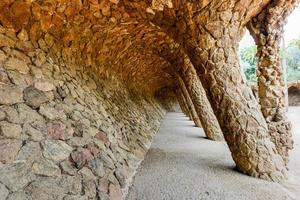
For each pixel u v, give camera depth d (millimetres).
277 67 5262
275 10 4797
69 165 3277
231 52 4570
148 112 12414
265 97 5293
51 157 3115
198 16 4199
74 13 4805
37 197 2566
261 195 3734
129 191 3898
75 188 3037
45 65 4285
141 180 4379
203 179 4398
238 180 4348
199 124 12344
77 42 5648
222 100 4652
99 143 4324
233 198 3623
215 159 5801
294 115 14078
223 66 4578
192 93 8711
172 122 14805
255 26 5184
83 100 4984
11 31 3768
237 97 4625
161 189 3955
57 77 4453
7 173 2512
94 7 4902
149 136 8383
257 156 4566
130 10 4910
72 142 3666
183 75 8766
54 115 3711
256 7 4648
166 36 7281
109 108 6324
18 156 2746
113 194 3482
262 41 5266
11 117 3004
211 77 4637
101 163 3891
